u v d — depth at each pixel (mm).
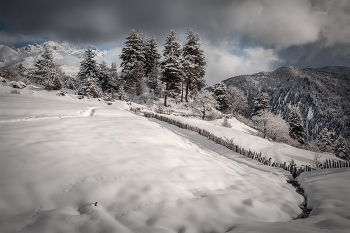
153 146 5430
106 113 12164
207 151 8133
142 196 2754
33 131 5223
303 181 4988
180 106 30844
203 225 2262
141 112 19750
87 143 4707
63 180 2865
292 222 2477
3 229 1836
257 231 2055
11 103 10656
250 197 3352
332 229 2164
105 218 2146
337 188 3871
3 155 3354
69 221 2021
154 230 2021
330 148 33125
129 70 33156
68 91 24188
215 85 42000
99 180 3006
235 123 29344
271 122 27297
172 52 31000
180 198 2871
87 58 36719
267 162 7109
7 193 2367
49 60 35406
